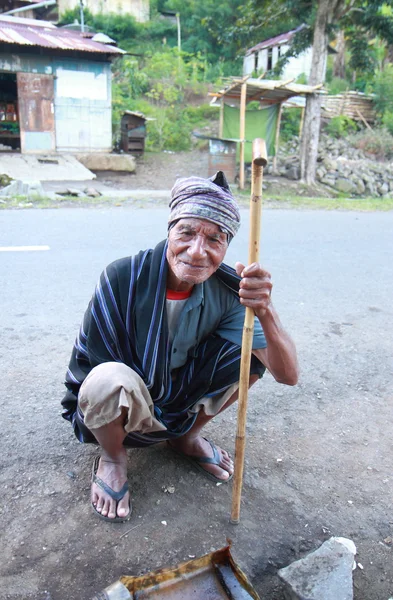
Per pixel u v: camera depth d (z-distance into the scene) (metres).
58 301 4.15
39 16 24.03
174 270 1.67
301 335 3.74
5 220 6.93
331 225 7.96
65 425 2.51
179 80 22.19
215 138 12.39
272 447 2.44
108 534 1.87
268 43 27.83
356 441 2.53
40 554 1.77
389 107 19.50
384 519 2.04
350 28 15.88
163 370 1.85
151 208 8.56
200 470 2.22
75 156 14.03
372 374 3.23
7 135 15.22
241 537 1.90
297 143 17.41
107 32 32.25
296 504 2.08
